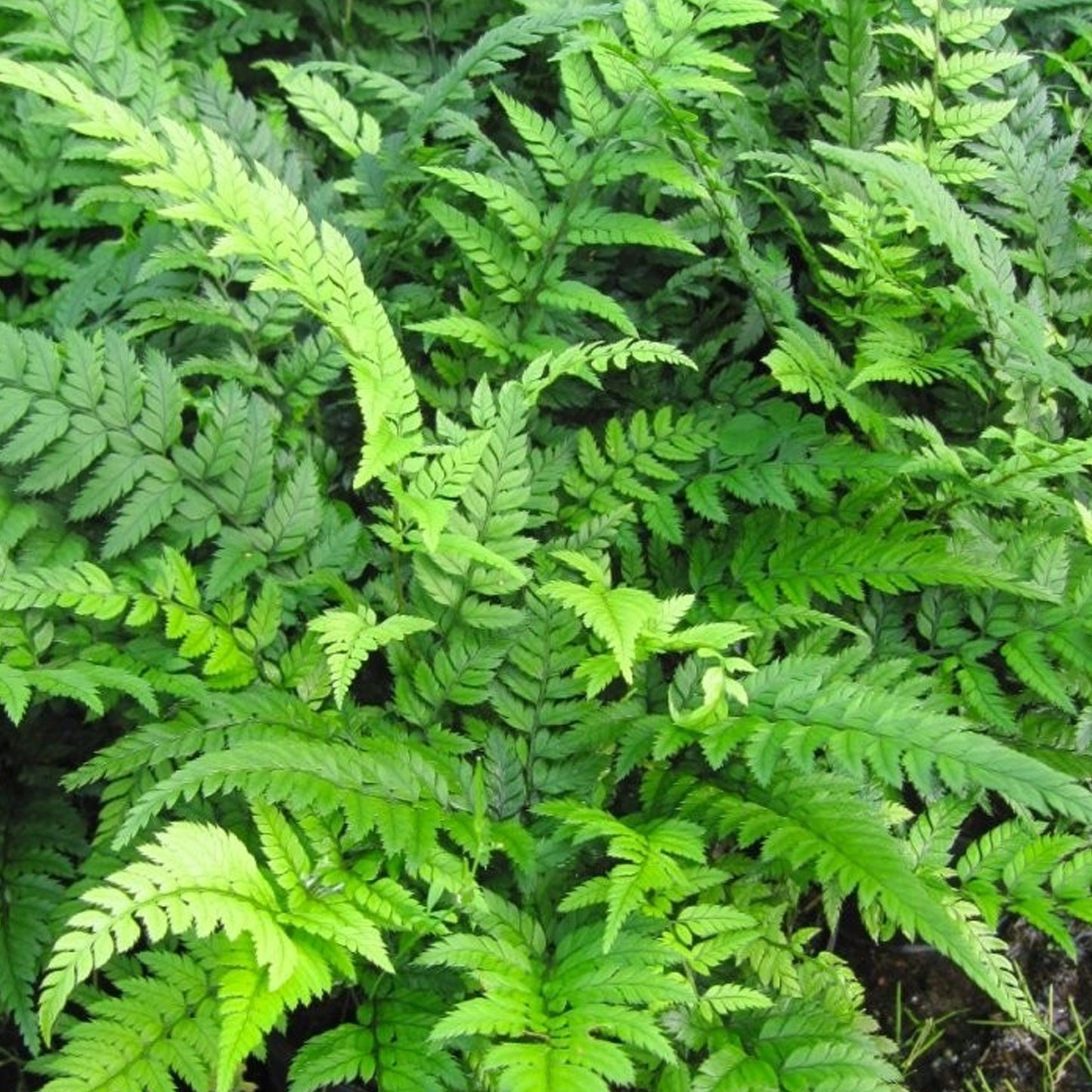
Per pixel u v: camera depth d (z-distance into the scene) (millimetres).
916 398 987
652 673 887
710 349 954
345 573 887
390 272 984
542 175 992
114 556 846
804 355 893
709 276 982
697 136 886
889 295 943
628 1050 795
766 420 917
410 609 867
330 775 782
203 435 869
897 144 941
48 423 828
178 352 941
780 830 798
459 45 1089
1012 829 862
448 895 814
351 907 762
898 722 781
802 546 896
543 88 1078
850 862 775
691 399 953
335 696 789
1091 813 737
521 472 852
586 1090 708
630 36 978
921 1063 921
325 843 784
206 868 725
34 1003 813
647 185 969
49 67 931
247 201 772
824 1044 791
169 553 829
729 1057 787
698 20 897
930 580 867
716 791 835
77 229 1007
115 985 830
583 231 905
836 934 933
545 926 821
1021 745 883
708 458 913
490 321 928
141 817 743
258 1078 879
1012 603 894
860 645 864
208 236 928
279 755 774
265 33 1102
